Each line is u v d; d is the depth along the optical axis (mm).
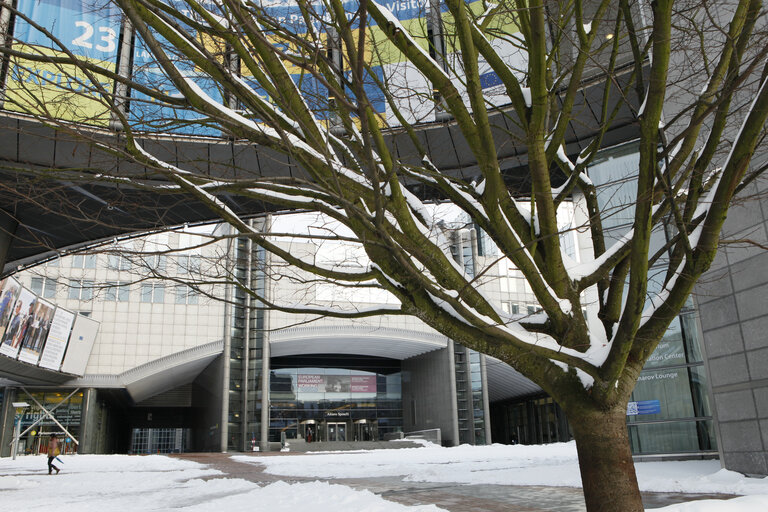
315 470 21750
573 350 5375
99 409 60594
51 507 11555
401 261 4520
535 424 74688
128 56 19219
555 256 5555
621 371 5391
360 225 5445
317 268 6043
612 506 5137
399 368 73312
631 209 20375
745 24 5344
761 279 12734
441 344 64062
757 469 12680
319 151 4863
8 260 31641
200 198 5539
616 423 5375
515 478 15016
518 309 57812
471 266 55938
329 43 5617
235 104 6973
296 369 69812
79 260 54719
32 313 44375
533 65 4785
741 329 13234
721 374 13789
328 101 6363
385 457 32875
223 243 33531
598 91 20703
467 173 25016
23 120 19688
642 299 4727
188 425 82812
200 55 5090
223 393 56250
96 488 16094
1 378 52375
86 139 4898
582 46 5645
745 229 13188
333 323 60562
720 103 4719
